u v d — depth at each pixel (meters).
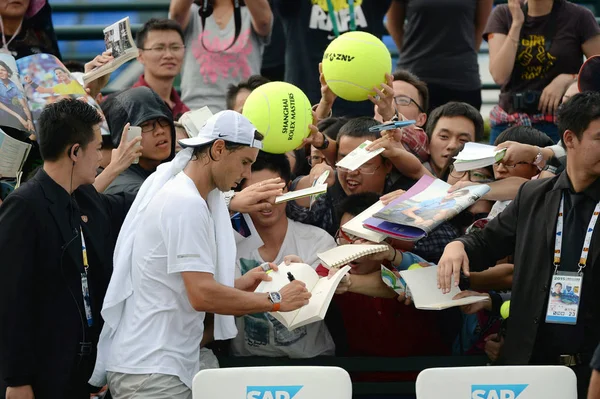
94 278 10.66
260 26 16.55
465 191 10.96
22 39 13.98
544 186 10.59
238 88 14.60
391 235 10.59
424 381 9.23
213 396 9.30
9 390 10.03
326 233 12.00
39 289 10.24
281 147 11.87
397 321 11.51
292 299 10.02
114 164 11.52
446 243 11.90
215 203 10.25
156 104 12.56
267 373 9.30
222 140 9.79
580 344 10.11
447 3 16.59
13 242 10.03
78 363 10.34
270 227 11.69
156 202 9.95
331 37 16.59
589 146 9.96
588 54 15.90
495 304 11.37
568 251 10.20
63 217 10.32
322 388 9.29
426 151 13.91
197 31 16.73
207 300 9.72
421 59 16.81
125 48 12.95
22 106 12.05
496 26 16.64
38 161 12.52
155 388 9.86
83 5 20.11
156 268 9.92
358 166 11.67
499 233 10.84
